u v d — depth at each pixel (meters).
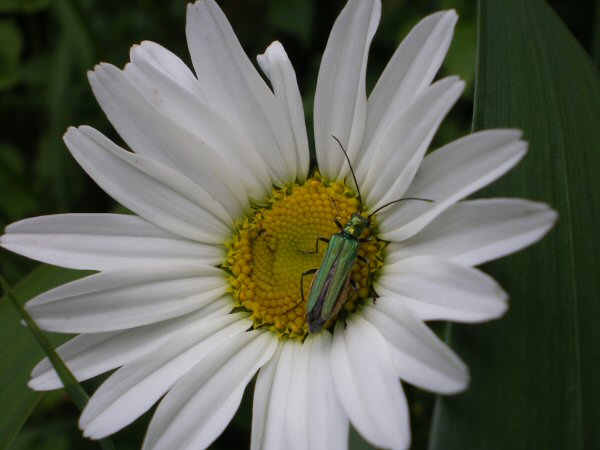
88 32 0.11
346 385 0.07
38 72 0.12
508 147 0.07
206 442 0.07
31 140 0.12
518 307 0.07
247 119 0.08
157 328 0.08
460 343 0.07
